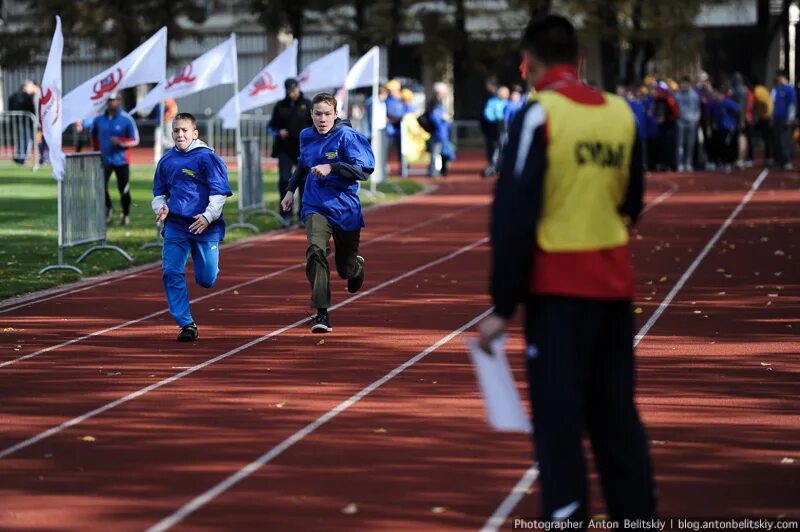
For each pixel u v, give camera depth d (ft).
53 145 91.97
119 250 99.35
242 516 36.81
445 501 38.06
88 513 37.22
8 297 81.35
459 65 279.69
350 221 67.67
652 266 92.17
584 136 31.14
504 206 30.19
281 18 272.31
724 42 286.66
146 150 272.10
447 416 48.83
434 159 197.36
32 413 50.08
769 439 44.78
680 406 49.93
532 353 31.12
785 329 66.74
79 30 278.26
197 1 320.29
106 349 63.57
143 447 44.78
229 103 126.41
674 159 194.08
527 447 44.19
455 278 88.22
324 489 39.42
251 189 129.08
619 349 31.68
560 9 262.26
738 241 106.83
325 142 67.56
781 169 191.93
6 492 39.42
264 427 47.44
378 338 65.77
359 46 276.82
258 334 67.41
